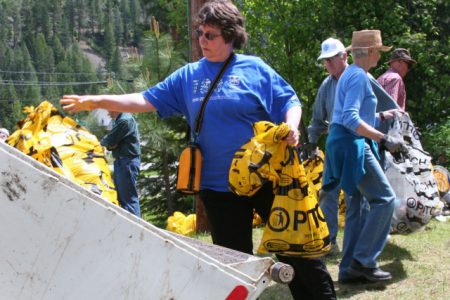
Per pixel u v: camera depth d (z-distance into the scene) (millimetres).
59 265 2242
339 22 11781
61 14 95062
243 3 12836
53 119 5184
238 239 3730
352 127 4773
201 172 3686
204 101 3627
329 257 6086
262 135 3424
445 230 7043
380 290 4953
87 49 93500
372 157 4980
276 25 12133
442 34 11898
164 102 3801
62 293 2252
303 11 12070
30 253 2229
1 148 2207
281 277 2564
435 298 4660
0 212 2209
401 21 11602
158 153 13469
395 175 5793
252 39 12781
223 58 3676
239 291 2457
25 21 90375
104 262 2277
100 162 5242
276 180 3498
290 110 3648
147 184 14305
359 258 5066
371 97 4930
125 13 90438
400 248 6133
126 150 8195
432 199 5793
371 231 5035
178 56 12750
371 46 5016
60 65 67375
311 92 12203
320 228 3531
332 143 4953
